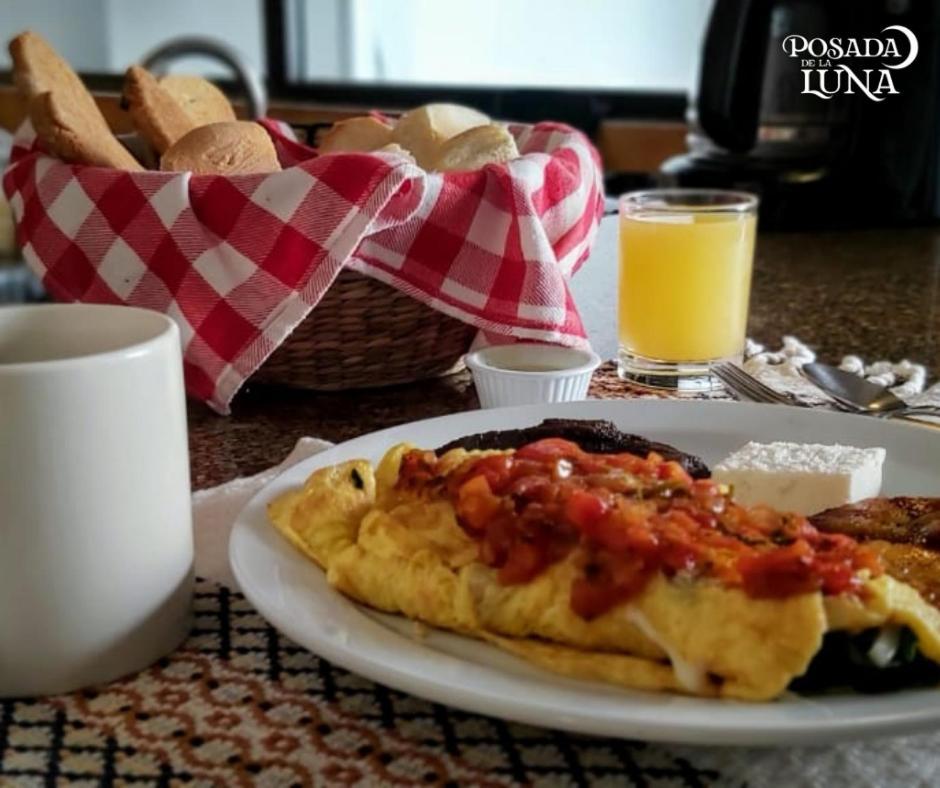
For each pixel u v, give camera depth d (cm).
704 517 52
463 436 80
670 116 276
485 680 48
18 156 112
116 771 48
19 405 50
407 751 49
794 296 144
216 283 93
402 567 56
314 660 56
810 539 51
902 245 177
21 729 51
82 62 339
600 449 73
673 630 48
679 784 47
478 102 292
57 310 60
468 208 95
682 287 106
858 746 49
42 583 52
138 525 54
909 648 48
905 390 104
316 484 63
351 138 124
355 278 95
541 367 97
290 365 100
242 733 50
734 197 118
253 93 239
